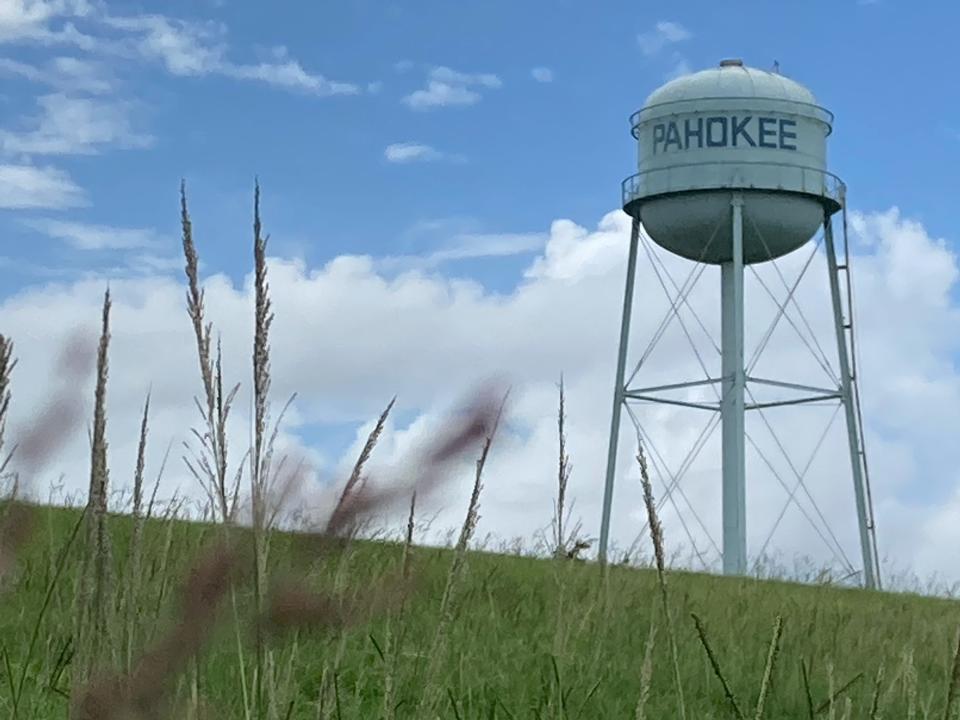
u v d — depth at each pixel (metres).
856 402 32.22
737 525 31.16
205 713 3.53
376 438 3.31
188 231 3.41
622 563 12.24
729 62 34.12
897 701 8.85
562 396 5.15
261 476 3.29
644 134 32.84
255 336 3.29
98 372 3.16
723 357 32.00
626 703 8.25
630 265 33.53
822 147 32.59
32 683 6.42
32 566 7.46
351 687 7.00
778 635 4.54
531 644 9.33
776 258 33.00
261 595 3.29
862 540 31.55
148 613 3.84
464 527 4.66
